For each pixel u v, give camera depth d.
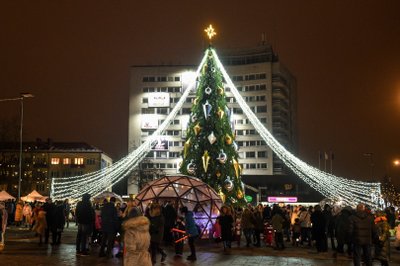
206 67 36.91
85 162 108.06
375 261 19.70
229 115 36.69
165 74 134.75
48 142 112.44
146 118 133.25
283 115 135.12
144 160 105.75
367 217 14.94
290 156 48.22
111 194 41.62
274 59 136.38
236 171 35.56
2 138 63.50
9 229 35.88
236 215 29.25
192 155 35.41
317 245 23.03
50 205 22.95
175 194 27.67
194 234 18.50
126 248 9.39
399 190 96.44
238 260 18.75
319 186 63.12
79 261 16.62
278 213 25.00
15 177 90.94
